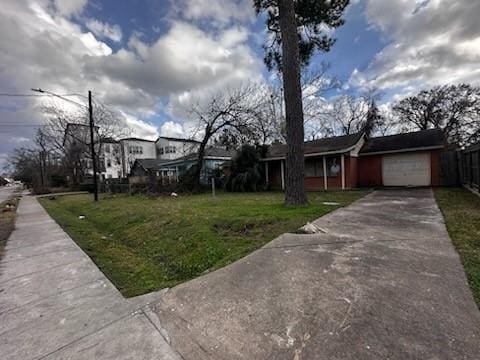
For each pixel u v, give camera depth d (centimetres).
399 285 235
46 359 172
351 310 200
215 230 518
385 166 1412
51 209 1215
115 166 3981
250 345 171
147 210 876
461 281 238
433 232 404
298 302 218
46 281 320
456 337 163
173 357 166
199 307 228
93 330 204
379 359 148
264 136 1986
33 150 3750
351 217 542
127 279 338
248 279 273
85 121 2625
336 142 1473
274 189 1573
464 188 1073
